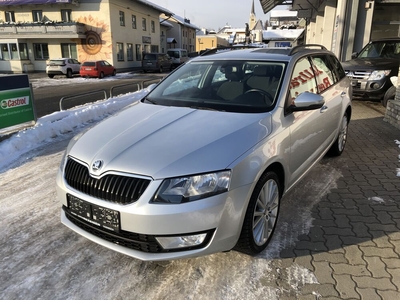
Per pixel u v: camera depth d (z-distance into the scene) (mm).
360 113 8461
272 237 3084
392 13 12898
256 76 3496
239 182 2410
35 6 31594
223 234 2395
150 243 2324
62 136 6789
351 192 4016
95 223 2473
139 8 36188
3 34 31094
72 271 2674
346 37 12039
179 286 2496
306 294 2387
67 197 2621
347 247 2932
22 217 3512
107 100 10148
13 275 2629
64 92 16172
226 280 2547
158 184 2260
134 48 35844
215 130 2674
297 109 3150
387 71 8891
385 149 5590
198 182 2289
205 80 3713
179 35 54000
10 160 5297
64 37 30062
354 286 2457
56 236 3162
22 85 6453
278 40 30641
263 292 2414
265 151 2656
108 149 2561
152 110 3277
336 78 4852
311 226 3277
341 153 5348
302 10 22078
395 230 3195
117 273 2648
